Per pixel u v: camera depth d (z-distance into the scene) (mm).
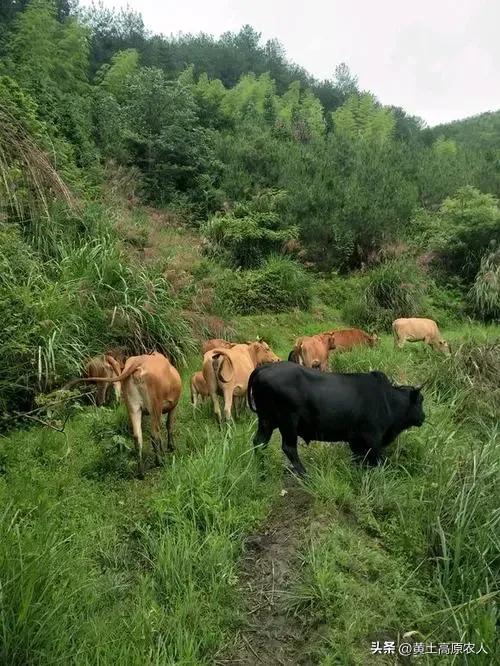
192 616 4035
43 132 10648
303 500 5250
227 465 5340
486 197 15766
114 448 5684
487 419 7387
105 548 4582
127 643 3635
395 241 15508
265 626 4129
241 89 29328
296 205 15336
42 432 6199
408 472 5762
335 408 5500
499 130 44438
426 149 26406
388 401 5754
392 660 3908
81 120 15039
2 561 3400
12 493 4902
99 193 12695
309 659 3873
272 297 12664
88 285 7844
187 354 8672
